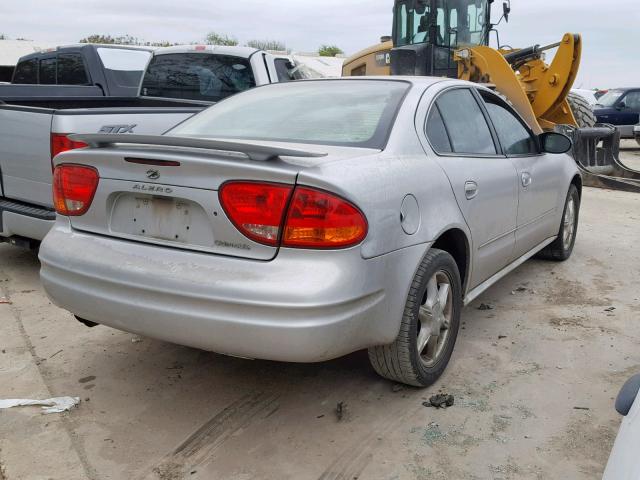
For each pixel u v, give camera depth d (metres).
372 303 2.68
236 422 2.99
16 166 4.77
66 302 2.96
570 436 2.87
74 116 4.39
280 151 2.44
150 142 2.68
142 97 6.95
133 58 9.06
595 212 8.39
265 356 2.53
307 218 2.48
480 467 2.65
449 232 3.39
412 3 10.30
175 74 7.26
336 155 2.85
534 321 4.29
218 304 2.52
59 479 2.53
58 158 3.08
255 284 2.47
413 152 3.18
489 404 3.15
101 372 3.46
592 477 2.59
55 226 3.15
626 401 1.85
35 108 4.54
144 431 2.90
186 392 3.27
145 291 2.66
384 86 3.59
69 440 2.79
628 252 6.20
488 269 3.97
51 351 3.72
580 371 3.53
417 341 3.11
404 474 2.60
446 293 3.32
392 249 2.77
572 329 4.14
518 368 3.56
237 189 2.54
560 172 5.23
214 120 3.70
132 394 3.23
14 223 4.74
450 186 3.30
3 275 5.15
